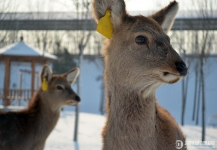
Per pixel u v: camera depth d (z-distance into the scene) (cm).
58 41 2648
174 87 414
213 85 3300
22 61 1975
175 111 3014
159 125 384
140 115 370
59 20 1873
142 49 374
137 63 374
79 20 1495
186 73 361
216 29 1568
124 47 385
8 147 765
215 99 3266
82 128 1642
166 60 363
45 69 895
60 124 1723
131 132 370
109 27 408
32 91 1941
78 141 1280
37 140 822
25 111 827
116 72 389
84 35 1429
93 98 3894
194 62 2489
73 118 1992
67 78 1019
